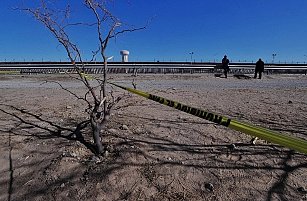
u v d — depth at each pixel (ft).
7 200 11.97
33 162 14.28
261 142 16.37
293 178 12.91
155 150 15.14
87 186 12.32
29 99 29.68
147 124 19.36
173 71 87.76
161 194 11.98
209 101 30.42
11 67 80.12
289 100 32.17
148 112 23.09
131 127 18.52
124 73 82.64
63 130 18.01
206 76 76.02
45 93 35.22
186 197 11.84
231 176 13.08
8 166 14.10
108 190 12.10
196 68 89.30
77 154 14.55
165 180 12.78
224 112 24.36
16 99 29.76
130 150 14.76
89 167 13.44
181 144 15.99
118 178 12.69
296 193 11.97
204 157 14.57
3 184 12.89
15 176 13.35
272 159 14.47
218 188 12.33
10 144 16.16
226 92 39.27
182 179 12.87
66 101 28.25
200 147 15.66
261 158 14.55
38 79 61.21
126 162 13.73
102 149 14.69
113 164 13.57
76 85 47.24
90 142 15.88
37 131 17.98
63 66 81.25
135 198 11.74
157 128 18.52
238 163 14.08
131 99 29.27
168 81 59.21
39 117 21.26
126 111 23.21
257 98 33.60
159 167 13.58
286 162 14.19
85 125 18.69
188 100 30.81
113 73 81.41
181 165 13.80
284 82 62.23
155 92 37.70
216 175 13.15
